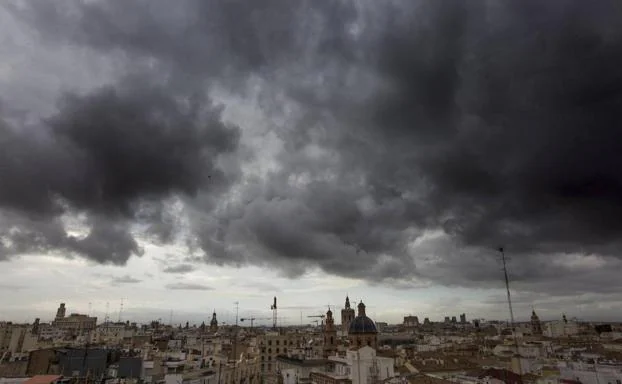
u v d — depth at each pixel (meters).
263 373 178.00
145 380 100.44
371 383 96.75
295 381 139.62
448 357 136.50
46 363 106.50
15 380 83.19
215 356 143.12
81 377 96.31
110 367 106.94
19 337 170.00
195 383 102.44
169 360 128.75
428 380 89.12
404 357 137.88
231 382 124.69
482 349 181.62
